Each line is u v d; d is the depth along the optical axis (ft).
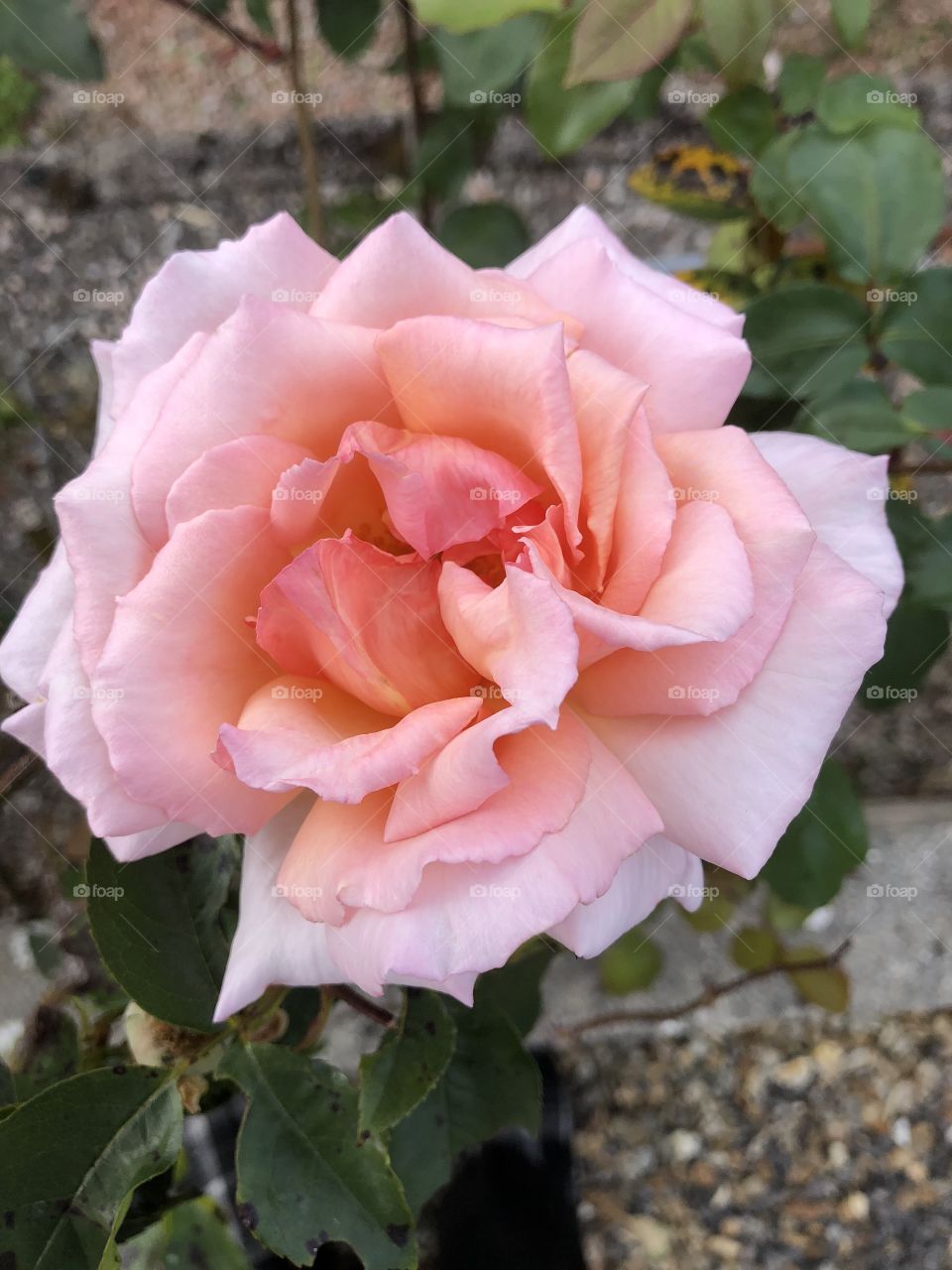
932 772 1.54
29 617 0.56
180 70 1.66
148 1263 0.70
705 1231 1.37
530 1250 1.25
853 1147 1.40
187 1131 1.13
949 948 1.43
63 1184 0.58
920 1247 1.35
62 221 1.67
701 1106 1.42
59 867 1.24
